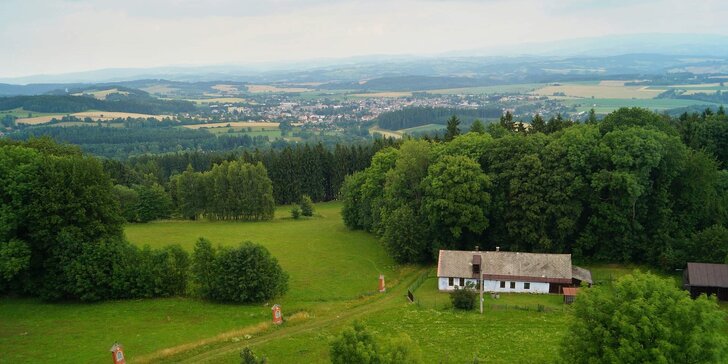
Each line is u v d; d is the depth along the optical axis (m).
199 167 180.75
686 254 60.81
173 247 58.59
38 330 46.44
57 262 54.75
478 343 44.84
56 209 54.62
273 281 56.53
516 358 41.78
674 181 67.44
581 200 68.19
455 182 70.06
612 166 66.31
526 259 61.81
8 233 53.22
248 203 116.38
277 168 147.00
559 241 67.62
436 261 73.81
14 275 54.09
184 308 52.94
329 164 154.00
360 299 58.47
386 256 80.25
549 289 59.75
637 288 31.36
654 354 27.83
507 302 56.53
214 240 92.88
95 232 57.62
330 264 76.31
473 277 60.97
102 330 46.59
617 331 30.25
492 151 74.62
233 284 54.62
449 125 121.56
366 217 96.06
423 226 73.06
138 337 45.00
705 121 89.44
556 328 48.12
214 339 44.56
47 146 73.19
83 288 53.62
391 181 81.31
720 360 28.97
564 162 68.00
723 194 69.75
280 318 49.19
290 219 120.31
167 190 136.75
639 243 65.56
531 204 67.62
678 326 29.00
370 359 28.94
